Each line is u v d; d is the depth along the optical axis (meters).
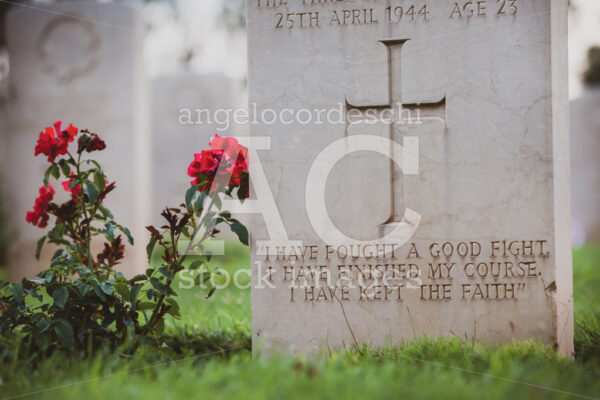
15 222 6.11
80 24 6.16
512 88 2.77
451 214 2.79
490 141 2.78
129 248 5.93
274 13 2.87
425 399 1.76
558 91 2.76
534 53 2.76
